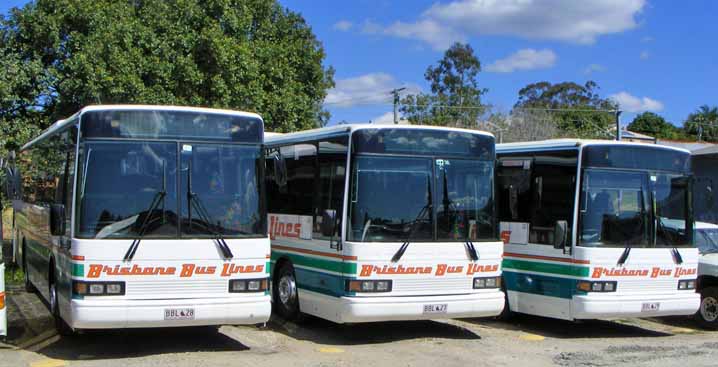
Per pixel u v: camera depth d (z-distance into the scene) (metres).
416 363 9.40
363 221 10.37
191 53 20.52
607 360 9.78
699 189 13.61
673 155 12.36
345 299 10.23
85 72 18.98
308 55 25.98
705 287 13.59
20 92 19.44
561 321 13.70
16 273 18.11
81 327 8.73
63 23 19.72
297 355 9.73
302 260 11.79
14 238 18.42
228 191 9.52
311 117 24.14
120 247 8.87
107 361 9.05
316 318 12.29
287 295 12.38
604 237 11.52
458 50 56.12
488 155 11.38
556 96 65.38
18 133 19.03
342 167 10.65
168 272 9.04
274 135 13.37
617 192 11.76
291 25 26.27
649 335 12.54
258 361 9.25
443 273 10.69
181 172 9.33
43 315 12.84
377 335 11.52
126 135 9.19
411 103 55.06
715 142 71.44
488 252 11.06
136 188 9.11
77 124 9.38
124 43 19.72
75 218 8.91
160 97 19.52
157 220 9.11
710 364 9.58
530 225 12.34
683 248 12.18
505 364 9.47
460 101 55.12
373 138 10.58
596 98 65.19
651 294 11.77
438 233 10.76
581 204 11.46
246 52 21.00
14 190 11.49
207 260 9.23
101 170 9.03
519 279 12.53
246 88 21.08
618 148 11.84
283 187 12.76
